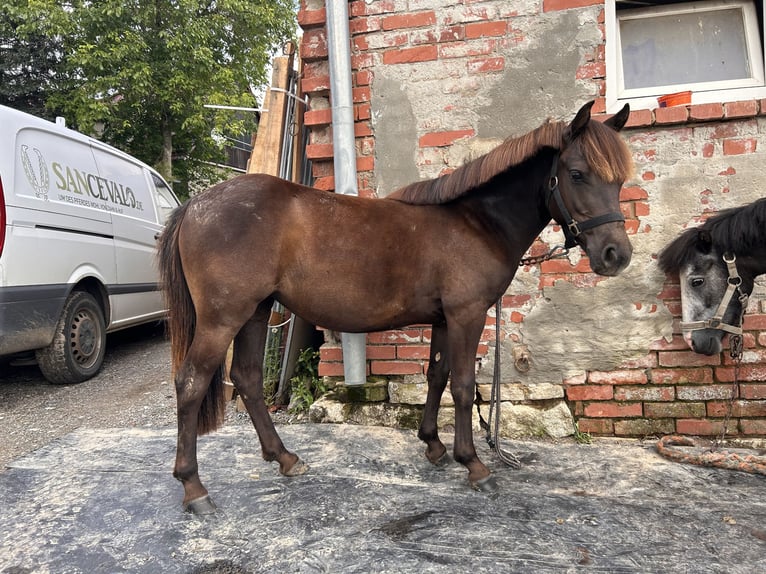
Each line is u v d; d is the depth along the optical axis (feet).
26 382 13.00
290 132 11.15
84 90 34.45
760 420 8.54
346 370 9.20
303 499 6.73
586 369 9.02
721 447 8.43
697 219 8.57
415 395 9.35
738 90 8.68
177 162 43.11
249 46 42.16
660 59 9.23
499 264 6.81
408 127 9.32
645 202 8.68
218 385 6.89
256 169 10.59
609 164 5.80
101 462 7.95
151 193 17.28
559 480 7.27
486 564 5.29
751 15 8.90
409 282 6.72
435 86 9.20
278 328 11.01
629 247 5.89
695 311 7.95
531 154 6.45
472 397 6.88
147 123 39.45
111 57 33.17
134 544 5.74
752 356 8.51
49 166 11.69
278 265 6.39
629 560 5.33
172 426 9.77
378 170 9.48
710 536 5.76
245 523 6.16
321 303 6.63
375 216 6.72
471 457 6.93
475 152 9.12
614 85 8.73
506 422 9.07
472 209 6.89
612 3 8.63
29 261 10.62
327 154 9.52
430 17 9.09
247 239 6.19
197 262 6.27
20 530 6.02
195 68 36.19
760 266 7.59
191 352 6.36
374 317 6.79
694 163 8.52
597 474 7.45
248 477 7.42
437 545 5.64
